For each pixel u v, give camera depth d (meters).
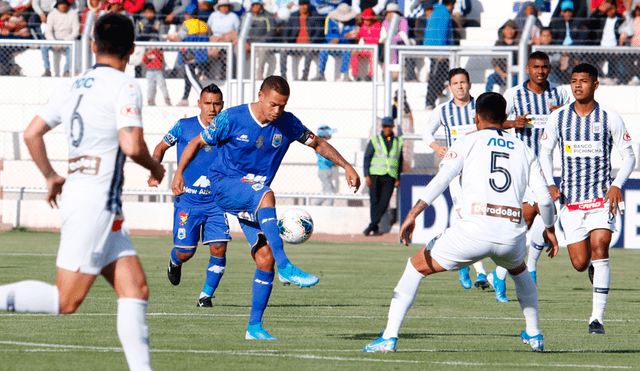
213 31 53.41
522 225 14.17
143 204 50.75
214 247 21.86
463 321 19.81
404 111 49.31
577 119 19.20
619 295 26.50
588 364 13.84
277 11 57.81
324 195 49.59
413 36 54.38
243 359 13.77
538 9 57.66
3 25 54.62
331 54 53.88
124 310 10.60
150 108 52.38
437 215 46.09
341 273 32.34
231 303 22.94
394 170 47.28
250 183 16.25
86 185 10.52
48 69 55.03
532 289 14.91
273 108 15.70
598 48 46.78
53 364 12.98
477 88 54.03
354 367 13.11
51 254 36.56
